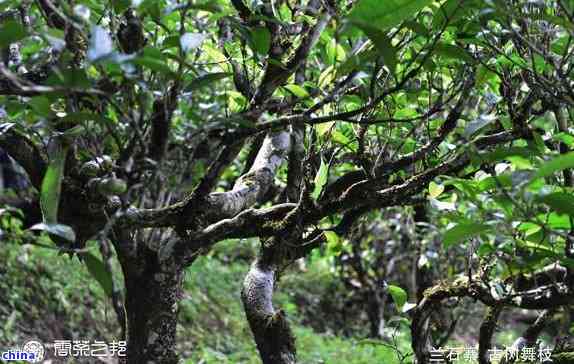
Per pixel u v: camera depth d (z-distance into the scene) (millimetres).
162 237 2828
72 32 2084
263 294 3234
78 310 8266
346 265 10969
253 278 3279
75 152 2461
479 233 2211
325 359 9055
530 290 2984
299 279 12203
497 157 2166
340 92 2510
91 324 8250
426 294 3381
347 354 9438
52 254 8781
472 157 2256
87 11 1841
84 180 2463
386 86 2732
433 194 2672
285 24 2197
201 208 2682
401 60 2742
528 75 2420
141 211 2441
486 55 2545
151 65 1711
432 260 6012
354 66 2156
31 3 2701
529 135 2471
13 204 6031
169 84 2283
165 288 2809
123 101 1997
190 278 10430
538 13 2168
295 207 2809
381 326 10227
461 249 6082
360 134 2762
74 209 2479
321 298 11984
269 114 2809
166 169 2402
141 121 1921
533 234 2232
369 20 1891
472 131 2227
